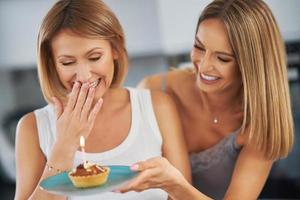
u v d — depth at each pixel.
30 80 3.30
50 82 1.46
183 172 1.51
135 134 1.49
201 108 1.68
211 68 1.47
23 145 1.48
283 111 1.53
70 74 1.34
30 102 3.31
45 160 1.48
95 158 1.45
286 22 2.47
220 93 1.58
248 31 1.44
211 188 1.72
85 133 1.29
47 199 1.29
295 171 2.55
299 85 2.47
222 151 1.67
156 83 1.78
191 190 1.32
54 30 1.33
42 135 1.48
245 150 1.58
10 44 3.25
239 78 1.55
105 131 1.50
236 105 1.62
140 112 1.52
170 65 2.77
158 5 2.77
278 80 1.51
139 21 2.87
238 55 1.45
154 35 2.84
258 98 1.49
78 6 1.34
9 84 3.32
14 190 3.34
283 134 1.54
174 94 1.73
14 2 3.16
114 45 1.41
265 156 1.55
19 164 1.47
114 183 1.14
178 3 2.67
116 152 1.46
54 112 1.49
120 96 1.56
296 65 2.48
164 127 1.52
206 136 1.69
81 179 1.13
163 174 1.23
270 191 2.60
